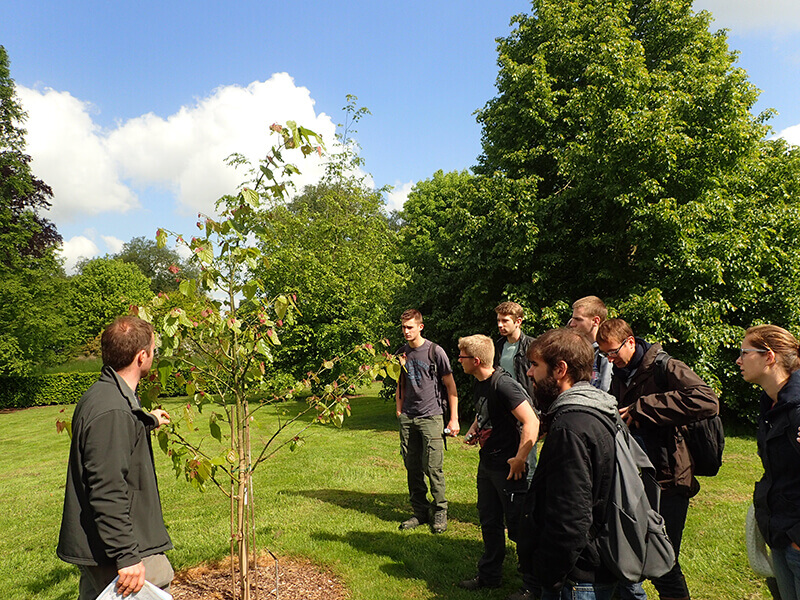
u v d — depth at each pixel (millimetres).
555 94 12344
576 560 1903
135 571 2115
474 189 12266
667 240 9836
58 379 25891
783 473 2207
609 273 10664
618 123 9914
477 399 3670
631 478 2014
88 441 2125
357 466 7539
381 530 4742
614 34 12164
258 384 3291
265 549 4172
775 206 11047
